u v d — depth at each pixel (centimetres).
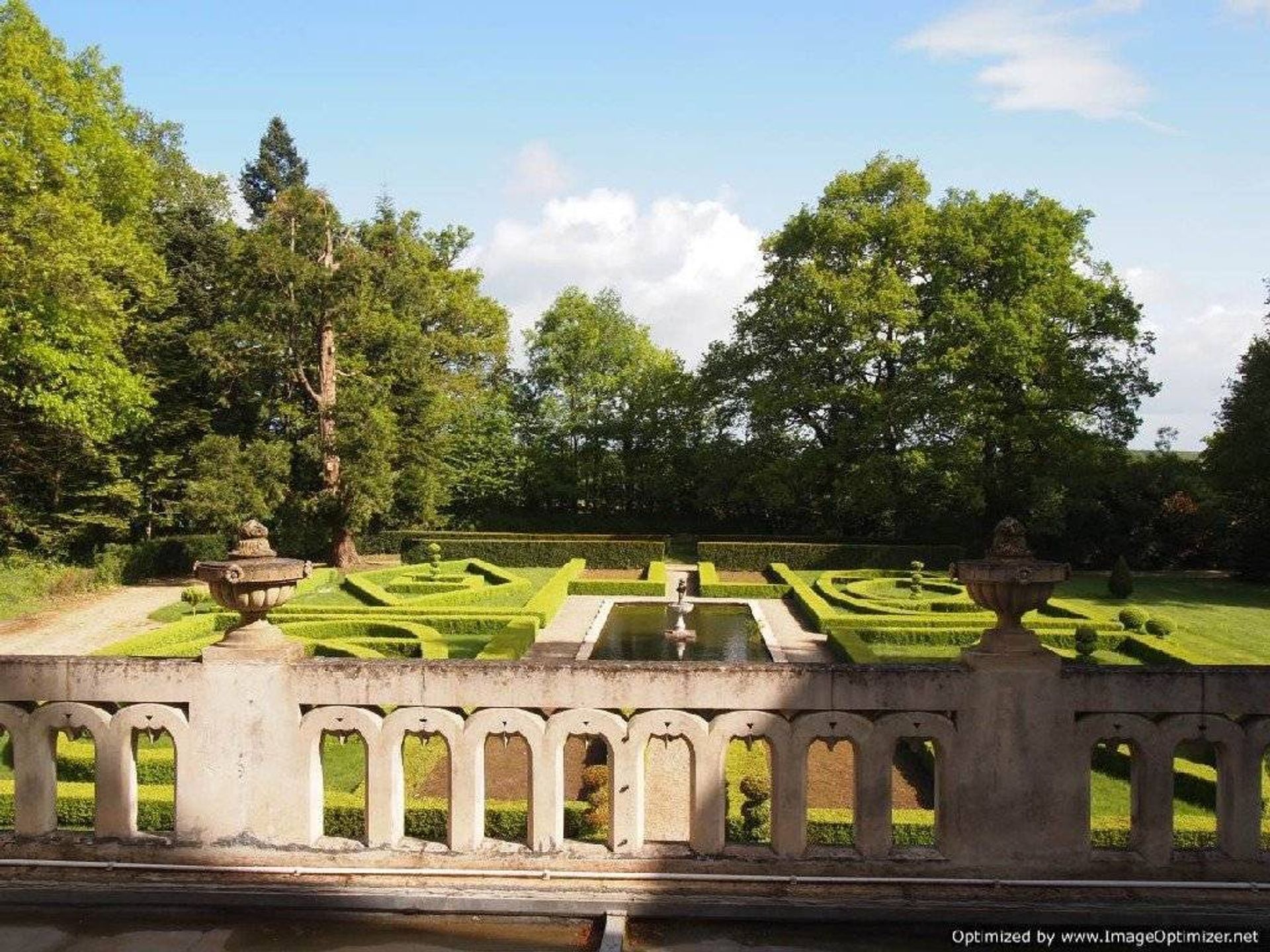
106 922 505
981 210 3781
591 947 484
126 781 546
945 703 527
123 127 3034
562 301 5172
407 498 3953
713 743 534
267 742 541
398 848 541
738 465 4344
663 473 5025
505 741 539
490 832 980
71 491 3334
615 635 2506
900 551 3959
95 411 2780
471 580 3294
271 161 6059
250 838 543
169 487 3662
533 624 2220
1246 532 3522
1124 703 523
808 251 4034
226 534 3456
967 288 3862
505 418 5275
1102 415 3828
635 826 538
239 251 3328
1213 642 2302
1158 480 4016
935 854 534
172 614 2638
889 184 3903
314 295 3422
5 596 2714
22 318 2459
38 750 549
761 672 532
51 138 2472
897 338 3959
